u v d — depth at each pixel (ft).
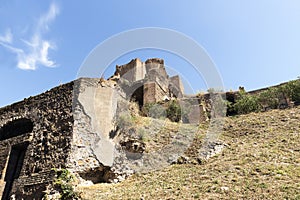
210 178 30.50
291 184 25.59
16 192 37.29
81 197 30.25
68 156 36.76
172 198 25.70
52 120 42.68
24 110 47.55
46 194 33.17
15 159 43.78
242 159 35.60
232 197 24.06
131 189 31.50
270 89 63.72
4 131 48.78
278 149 38.19
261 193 24.23
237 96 67.56
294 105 59.82
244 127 51.37
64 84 45.47
